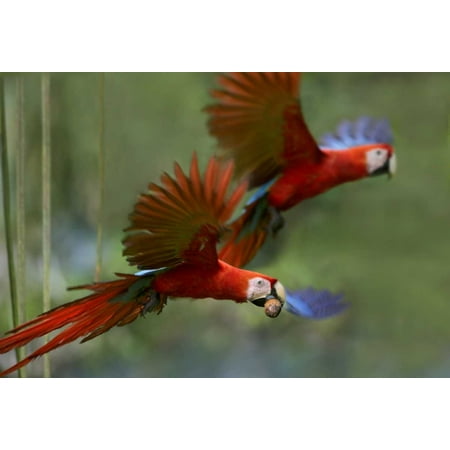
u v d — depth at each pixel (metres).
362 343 30.31
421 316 30.47
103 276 25.86
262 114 13.06
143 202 10.07
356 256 30.42
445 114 31.30
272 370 29.42
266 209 13.73
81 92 27.11
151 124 28.59
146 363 28.12
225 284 11.22
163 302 11.44
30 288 23.44
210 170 10.19
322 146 15.23
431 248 30.56
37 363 19.73
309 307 12.66
